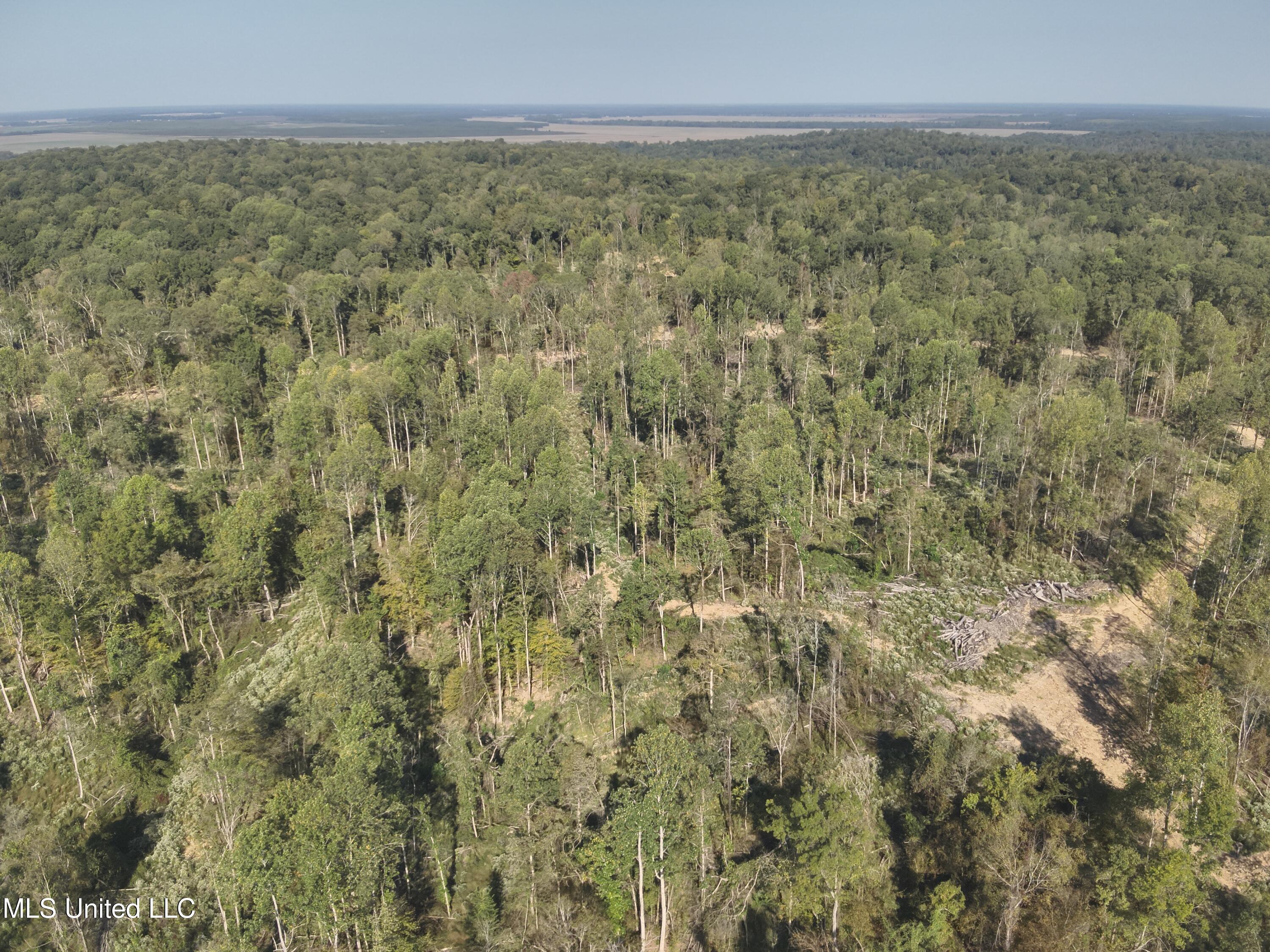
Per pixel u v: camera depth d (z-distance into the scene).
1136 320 133.75
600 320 146.00
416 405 118.00
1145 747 65.56
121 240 174.62
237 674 76.00
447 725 70.38
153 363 132.38
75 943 54.84
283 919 49.69
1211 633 77.31
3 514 100.31
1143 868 49.09
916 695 73.06
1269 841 56.88
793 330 140.50
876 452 110.88
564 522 85.31
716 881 55.66
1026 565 93.31
